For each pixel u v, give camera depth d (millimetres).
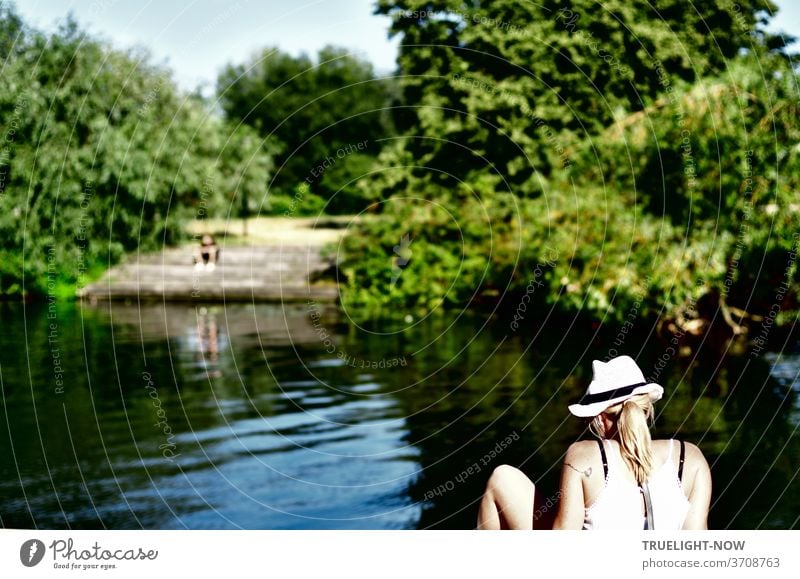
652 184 8922
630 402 2910
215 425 7188
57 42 16797
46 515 5016
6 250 17016
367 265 16250
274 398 8219
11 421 7301
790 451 5770
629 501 2850
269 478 5742
